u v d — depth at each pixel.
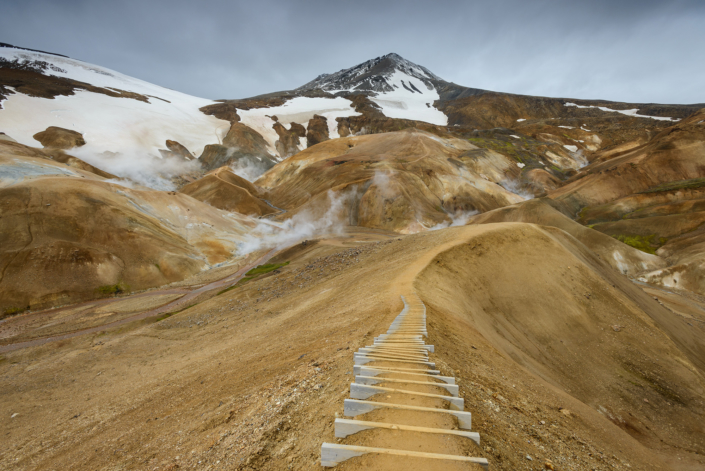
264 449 6.25
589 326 28.28
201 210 95.69
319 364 10.26
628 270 77.19
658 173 121.06
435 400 6.05
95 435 16.59
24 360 38.41
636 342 27.55
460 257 27.83
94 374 30.48
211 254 82.25
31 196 66.94
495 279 27.97
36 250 59.59
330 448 4.72
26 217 64.00
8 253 58.56
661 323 35.50
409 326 12.22
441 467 4.31
